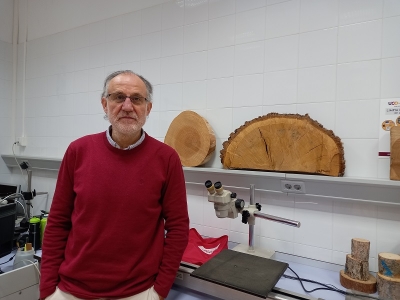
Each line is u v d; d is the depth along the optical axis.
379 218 1.30
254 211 1.33
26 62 2.66
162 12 1.92
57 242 1.15
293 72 1.48
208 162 1.74
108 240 1.04
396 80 1.26
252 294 0.92
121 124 1.10
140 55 2.01
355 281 1.14
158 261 1.11
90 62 2.27
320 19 1.42
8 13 2.66
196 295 1.19
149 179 1.11
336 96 1.38
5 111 2.66
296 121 1.41
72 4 2.37
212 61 1.73
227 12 1.67
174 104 1.87
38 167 2.49
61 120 2.45
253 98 1.60
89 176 1.09
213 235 1.73
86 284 1.04
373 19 1.30
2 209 1.41
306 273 1.35
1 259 1.60
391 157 1.21
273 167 1.44
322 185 1.34
